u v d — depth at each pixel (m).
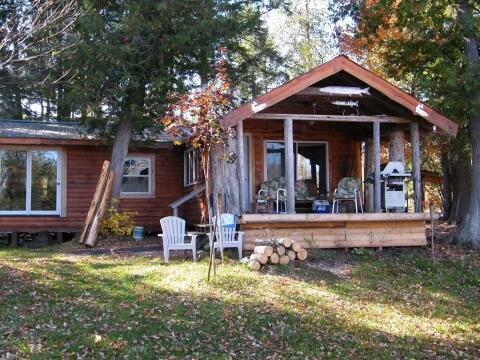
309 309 8.23
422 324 8.25
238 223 11.57
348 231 12.18
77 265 10.44
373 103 13.48
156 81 15.04
